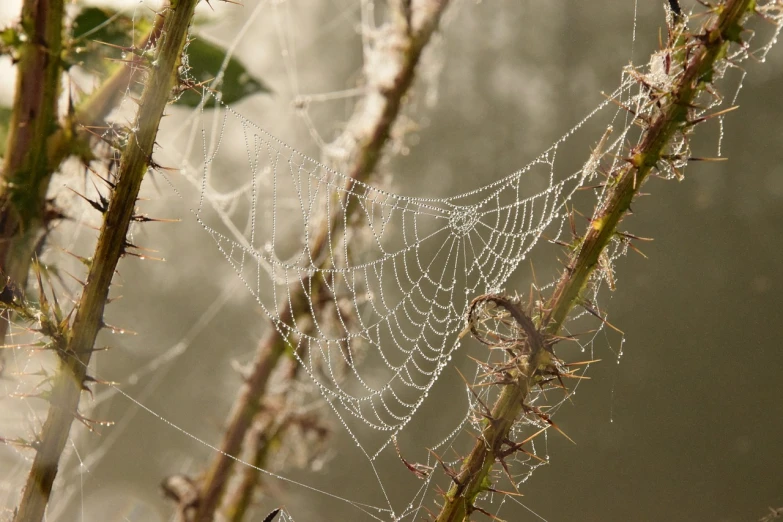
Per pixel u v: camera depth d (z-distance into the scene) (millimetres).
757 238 2525
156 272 3023
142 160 1400
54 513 2254
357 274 1936
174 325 3006
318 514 2408
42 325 1405
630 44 2695
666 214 2623
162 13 1409
